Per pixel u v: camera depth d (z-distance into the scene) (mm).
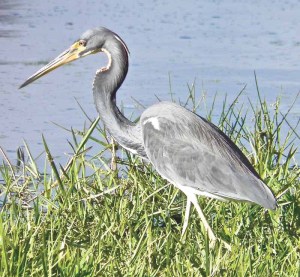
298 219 10820
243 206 10930
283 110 18359
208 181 10875
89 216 10938
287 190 11141
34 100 19516
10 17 28141
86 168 14656
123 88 20188
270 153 12289
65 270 8719
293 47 24484
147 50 24109
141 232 10484
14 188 11953
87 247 9781
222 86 20312
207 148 11016
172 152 11164
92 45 12078
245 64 22547
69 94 20094
